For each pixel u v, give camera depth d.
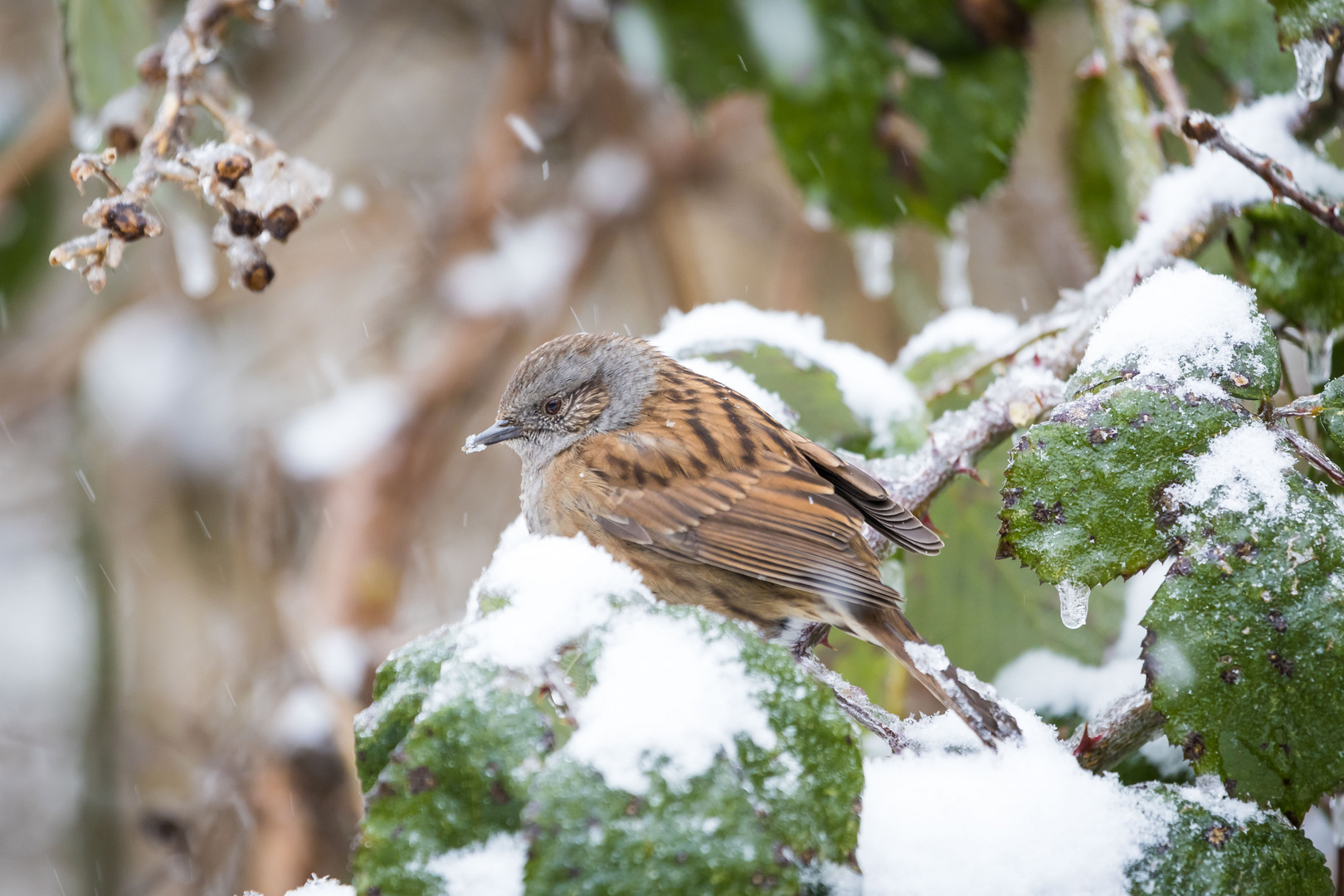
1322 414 5.71
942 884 5.21
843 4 10.05
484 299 13.73
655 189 14.38
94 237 6.50
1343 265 7.43
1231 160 7.51
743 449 8.45
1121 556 5.56
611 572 5.36
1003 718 5.84
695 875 4.59
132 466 14.49
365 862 4.80
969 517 8.34
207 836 11.23
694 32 10.34
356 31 14.20
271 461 12.60
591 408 9.53
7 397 14.30
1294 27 7.11
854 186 10.40
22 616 15.82
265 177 7.03
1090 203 10.23
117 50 8.53
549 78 13.54
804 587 7.75
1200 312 5.97
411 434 13.26
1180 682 5.29
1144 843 5.36
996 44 10.09
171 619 14.42
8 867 14.54
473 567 14.75
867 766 5.67
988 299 14.00
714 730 4.80
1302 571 5.36
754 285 16.08
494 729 4.92
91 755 13.34
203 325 15.17
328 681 11.62
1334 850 7.88
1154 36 8.24
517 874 4.78
